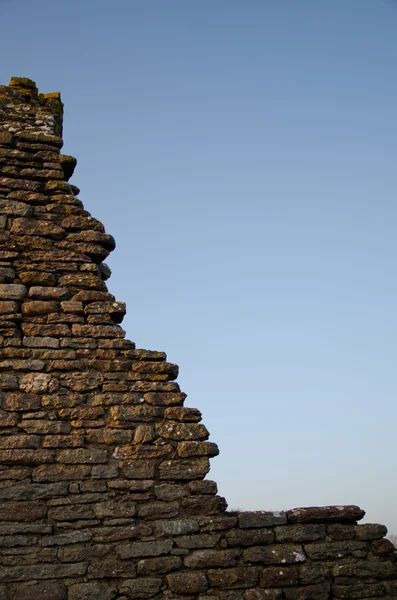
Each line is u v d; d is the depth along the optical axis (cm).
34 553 680
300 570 714
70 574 677
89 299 829
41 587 665
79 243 864
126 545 699
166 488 736
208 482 745
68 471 726
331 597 709
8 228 854
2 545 679
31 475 718
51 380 770
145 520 718
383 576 724
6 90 959
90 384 776
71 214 882
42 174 901
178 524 718
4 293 812
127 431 759
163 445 758
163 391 790
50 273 839
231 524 726
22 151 915
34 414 748
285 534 730
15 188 883
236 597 692
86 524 704
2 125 927
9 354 777
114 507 716
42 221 866
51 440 739
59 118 997
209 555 707
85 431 751
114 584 680
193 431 771
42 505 706
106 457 740
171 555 703
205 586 691
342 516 751
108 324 817
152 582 685
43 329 800
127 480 733
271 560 713
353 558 731
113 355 798
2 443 727
